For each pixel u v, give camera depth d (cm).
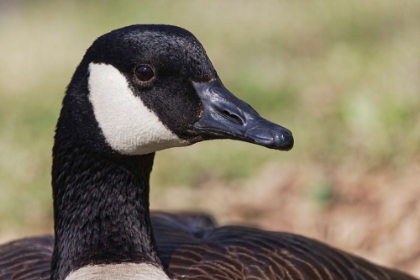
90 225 741
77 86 715
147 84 688
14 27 2588
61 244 751
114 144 710
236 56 1914
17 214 1346
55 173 752
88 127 714
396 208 1211
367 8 2044
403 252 1145
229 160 1461
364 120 1381
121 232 740
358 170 1333
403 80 1470
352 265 805
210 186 1401
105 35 709
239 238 810
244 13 2256
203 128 684
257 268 738
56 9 2725
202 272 722
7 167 1486
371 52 1744
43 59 2170
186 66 684
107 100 699
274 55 1873
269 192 1346
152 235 757
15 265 784
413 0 2023
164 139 703
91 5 2684
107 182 737
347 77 1652
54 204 765
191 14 2334
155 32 691
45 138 1609
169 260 750
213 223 981
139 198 750
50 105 1789
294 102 1602
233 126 669
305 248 802
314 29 2011
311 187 1313
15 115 1747
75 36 2341
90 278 707
